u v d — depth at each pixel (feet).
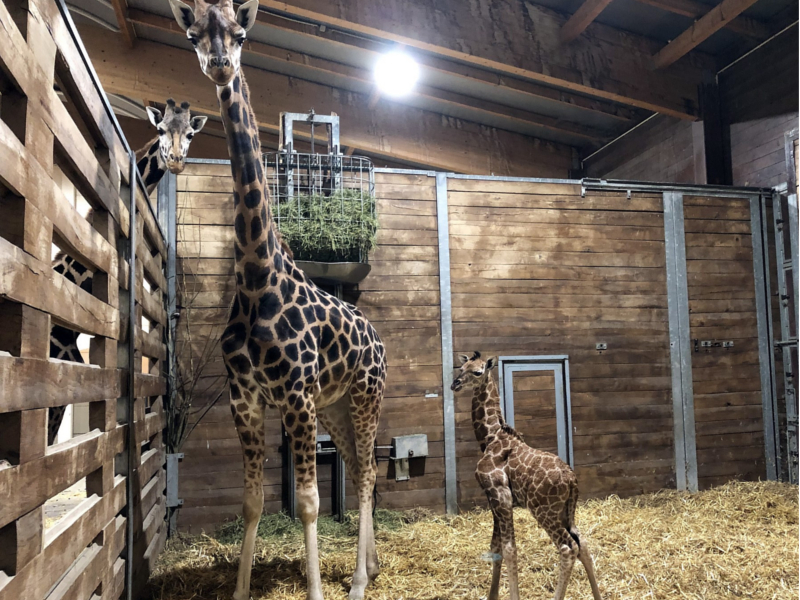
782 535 13.51
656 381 17.62
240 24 8.66
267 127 24.20
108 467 7.27
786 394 18.56
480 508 15.76
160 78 21.26
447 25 18.65
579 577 10.87
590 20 18.78
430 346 16.03
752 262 18.88
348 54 20.70
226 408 14.52
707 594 10.20
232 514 14.17
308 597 9.00
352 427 12.00
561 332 17.07
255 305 9.12
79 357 11.07
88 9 20.11
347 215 14.23
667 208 18.33
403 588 10.46
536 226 17.29
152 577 10.60
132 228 8.82
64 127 5.70
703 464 17.69
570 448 16.61
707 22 18.63
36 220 4.81
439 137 24.26
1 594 4.01
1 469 4.04
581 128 25.46
